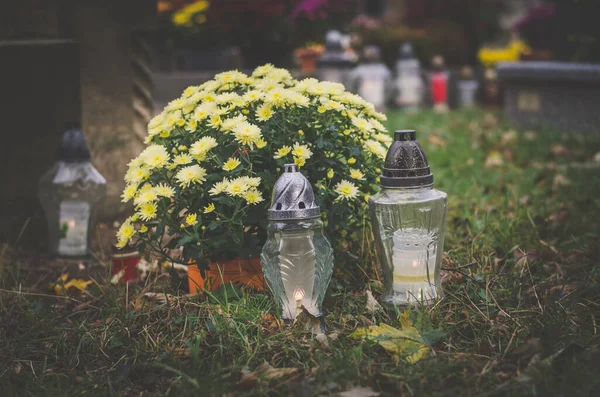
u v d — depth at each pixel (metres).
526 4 12.22
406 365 1.37
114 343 1.54
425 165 1.58
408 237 1.58
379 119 1.80
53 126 2.38
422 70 7.59
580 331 1.48
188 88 1.81
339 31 6.59
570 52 5.57
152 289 1.79
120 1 2.49
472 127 4.84
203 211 1.65
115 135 2.52
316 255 1.54
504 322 1.54
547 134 4.37
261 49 5.74
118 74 2.51
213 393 1.32
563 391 1.27
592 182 2.79
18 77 2.31
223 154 1.65
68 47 2.38
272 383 1.35
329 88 1.73
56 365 1.53
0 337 1.62
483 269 1.80
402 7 11.70
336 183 1.72
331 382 1.33
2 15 2.23
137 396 1.39
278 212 1.50
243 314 1.56
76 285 1.89
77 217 2.18
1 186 2.32
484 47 10.87
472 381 1.33
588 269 1.84
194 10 5.62
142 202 1.62
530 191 2.70
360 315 1.58
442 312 1.59
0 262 2.04
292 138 1.68
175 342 1.54
